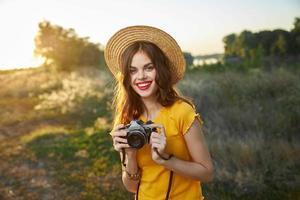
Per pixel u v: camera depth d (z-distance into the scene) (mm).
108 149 8391
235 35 16219
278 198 5230
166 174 2379
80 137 9750
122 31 2482
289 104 8430
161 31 2424
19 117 13664
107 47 2576
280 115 7840
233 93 9828
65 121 12555
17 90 19359
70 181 7051
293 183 5449
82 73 23078
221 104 9438
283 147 6312
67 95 15148
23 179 7422
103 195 6328
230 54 16047
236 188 5570
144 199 2441
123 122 2578
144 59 2373
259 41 15992
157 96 2420
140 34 2467
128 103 2516
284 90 9516
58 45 28234
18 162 8445
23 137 10680
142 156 2395
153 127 2283
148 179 2418
